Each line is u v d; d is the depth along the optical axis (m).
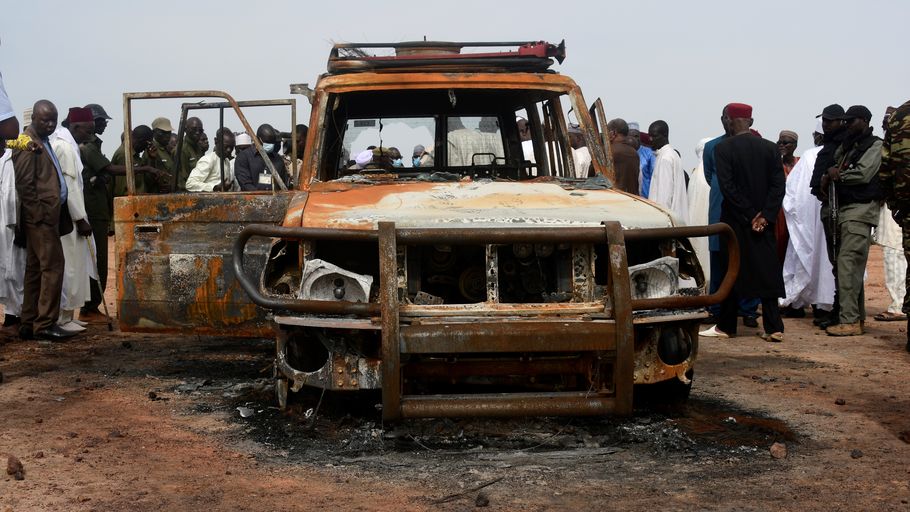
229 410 6.22
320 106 6.84
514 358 5.17
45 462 5.01
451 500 4.36
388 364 4.83
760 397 6.75
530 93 7.20
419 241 5.07
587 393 4.98
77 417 6.06
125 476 4.76
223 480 4.69
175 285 6.36
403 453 5.16
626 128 11.22
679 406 6.17
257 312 6.27
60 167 9.07
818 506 4.30
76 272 9.49
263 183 8.12
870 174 9.54
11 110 6.95
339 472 4.82
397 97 7.16
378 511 4.21
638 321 5.21
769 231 9.32
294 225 5.50
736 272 5.51
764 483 4.64
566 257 5.45
